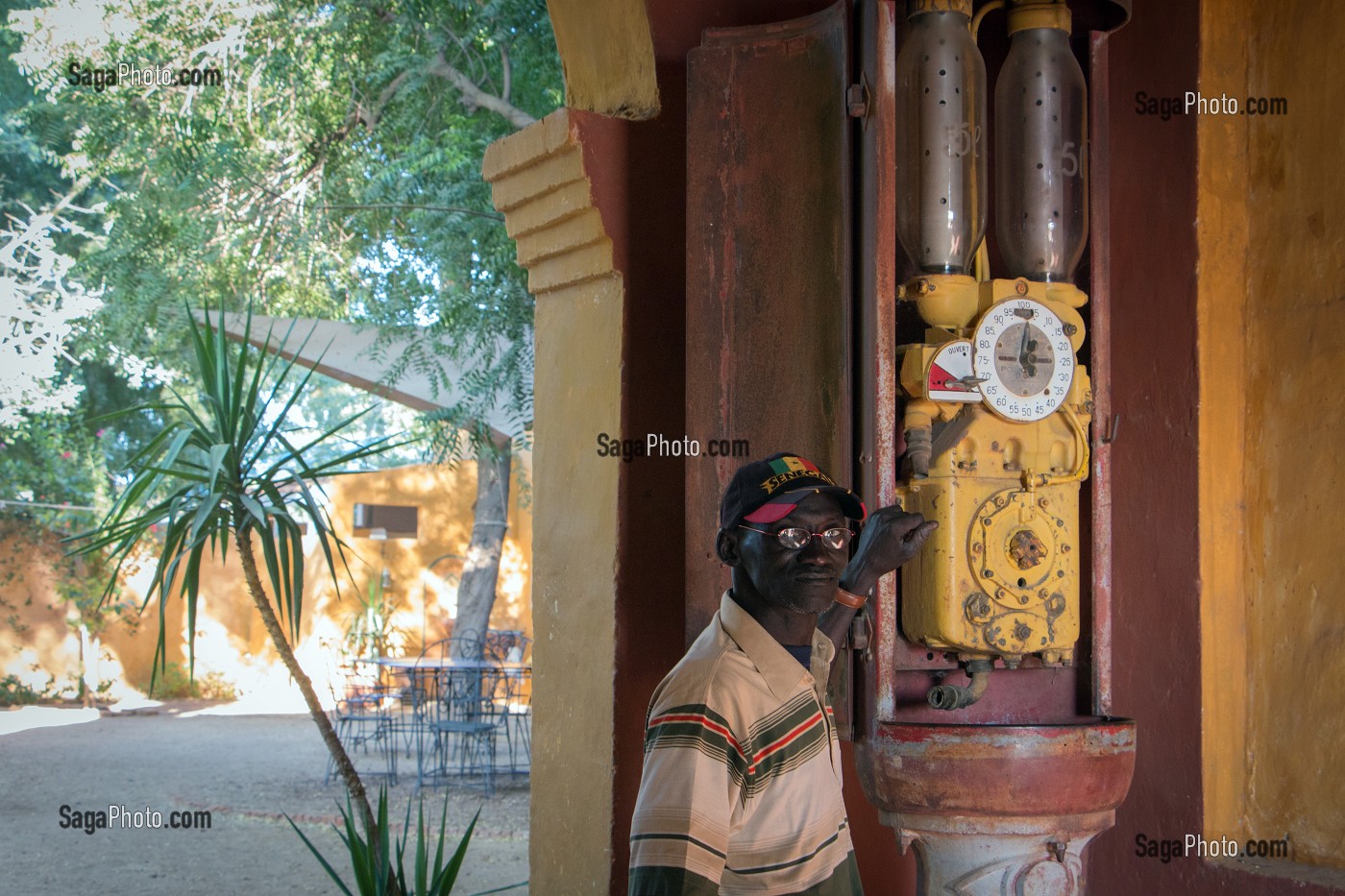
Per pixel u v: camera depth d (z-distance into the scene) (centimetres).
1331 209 333
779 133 313
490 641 1523
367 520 1692
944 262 296
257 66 1171
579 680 368
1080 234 307
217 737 1386
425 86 1087
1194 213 345
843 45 300
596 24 372
